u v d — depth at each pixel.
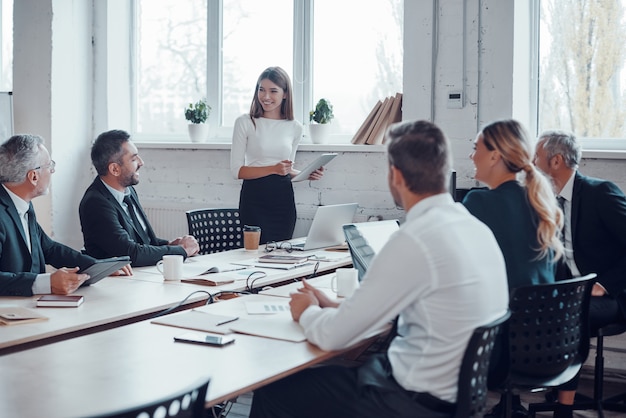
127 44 5.86
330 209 3.74
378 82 4.90
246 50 5.39
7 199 2.85
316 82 5.12
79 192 5.79
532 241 2.36
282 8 5.23
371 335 2.14
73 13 5.64
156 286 2.86
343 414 1.94
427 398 1.82
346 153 4.73
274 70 4.42
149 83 5.83
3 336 2.08
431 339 1.82
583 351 2.62
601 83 4.24
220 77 5.50
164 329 2.18
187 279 2.96
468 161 4.34
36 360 1.86
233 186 5.27
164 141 5.73
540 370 2.43
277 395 2.09
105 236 3.31
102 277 2.87
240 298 2.61
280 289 2.79
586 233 3.19
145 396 1.60
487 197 2.38
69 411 1.50
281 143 4.45
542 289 2.34
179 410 1.38
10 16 6.30
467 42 4.30
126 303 2.54
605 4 4.20
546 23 4.36
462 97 4.32
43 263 3.01
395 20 4.82
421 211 1.88
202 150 5.37
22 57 5.63
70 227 5.73
